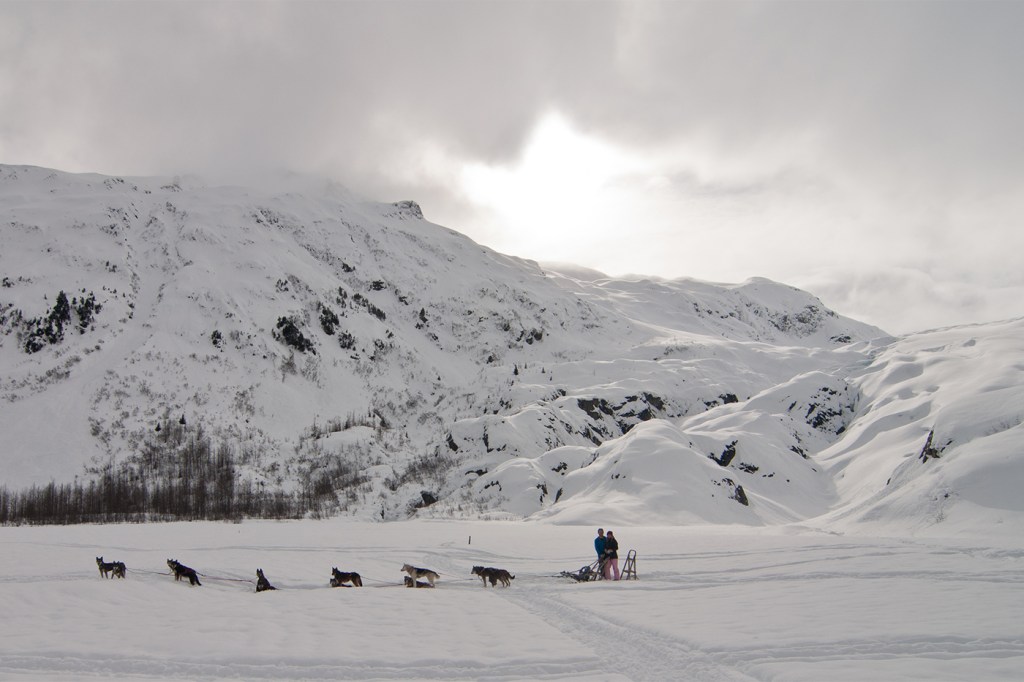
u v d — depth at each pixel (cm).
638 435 11994
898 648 2106
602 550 3688
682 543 5178
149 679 2012
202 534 6091
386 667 2069
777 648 2130
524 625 2603
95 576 3672
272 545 5081
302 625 2625
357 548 4938
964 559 3897
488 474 13362
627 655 2158
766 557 4216
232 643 2350
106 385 17912
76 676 2034
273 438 18425
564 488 12238
